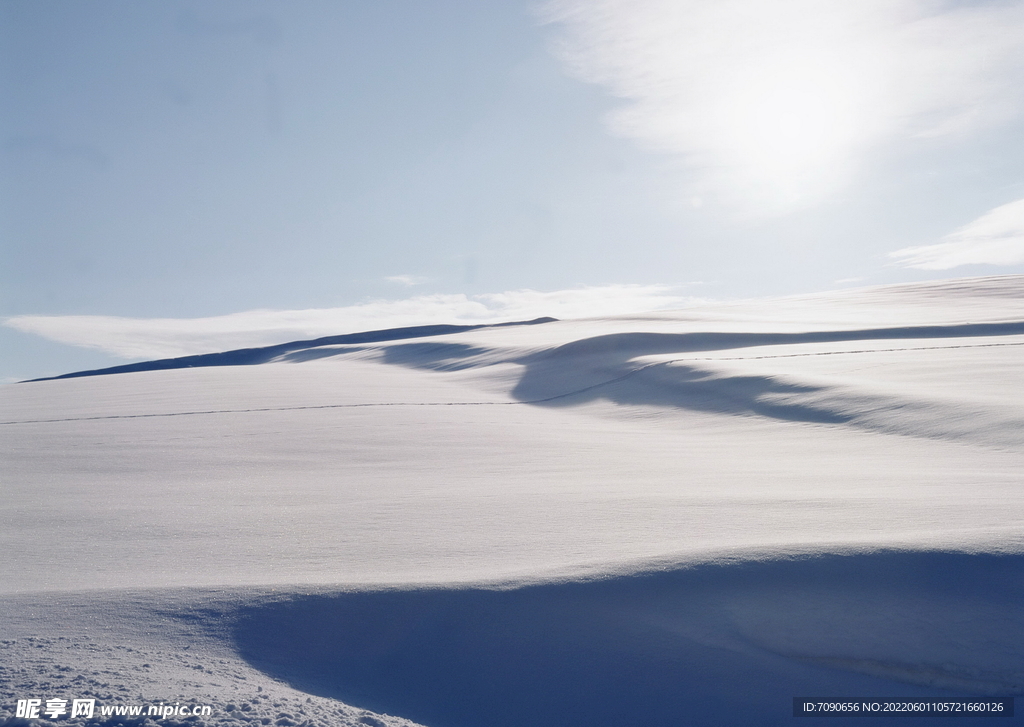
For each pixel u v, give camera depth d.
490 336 53.53
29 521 8.67
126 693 3.79
